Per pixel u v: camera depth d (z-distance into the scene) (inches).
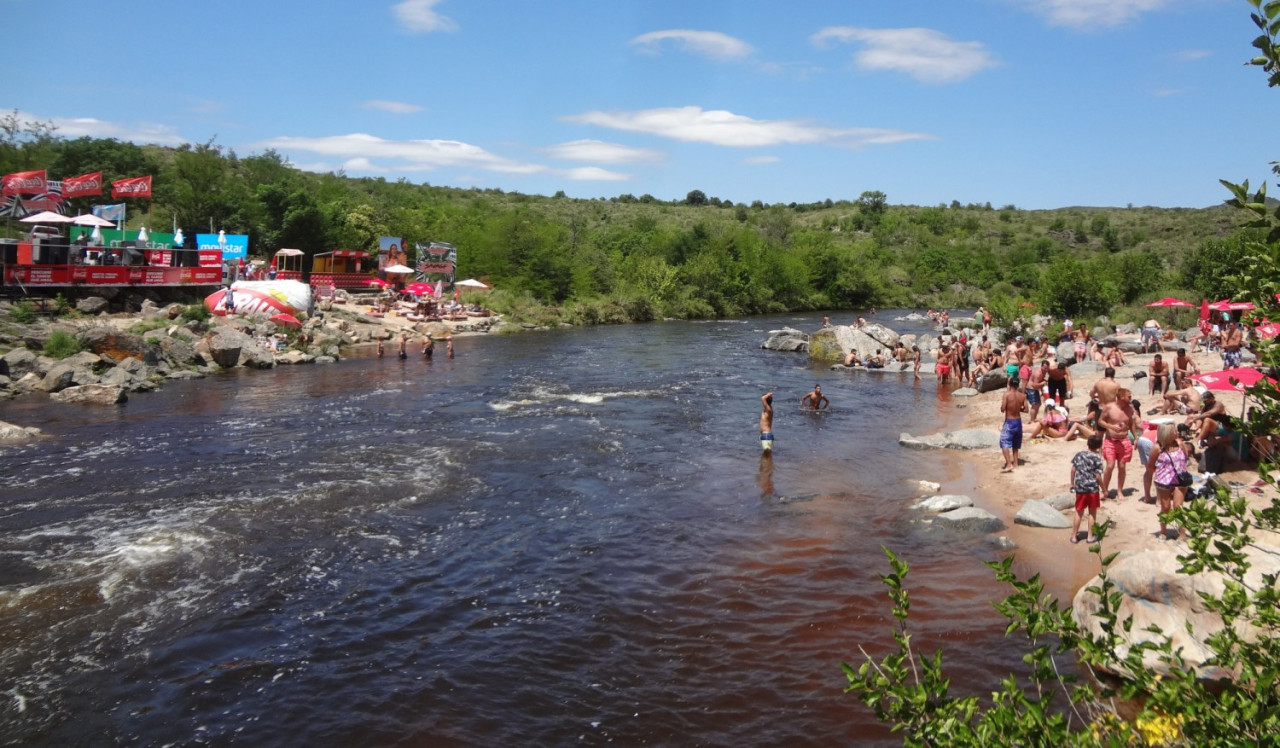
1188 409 713.0
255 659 383.9
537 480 675.4
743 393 1138.7
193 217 2327.8
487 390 1129.4
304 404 999.6
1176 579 339.3
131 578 465.4
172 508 583.5
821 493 647.8
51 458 715.4
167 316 1416.1
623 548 527.5
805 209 6200.8
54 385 1011.3
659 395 1106.7
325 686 362.6
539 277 2519.7
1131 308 1914.4
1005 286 3548.2
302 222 2388.0
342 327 1727.4
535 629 417.4
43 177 1568.7
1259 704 140.8
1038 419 895.7
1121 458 589.6
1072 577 467.5
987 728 150.7
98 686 359.6
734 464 738.8
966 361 1288.1
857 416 984.3
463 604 444.5
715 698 354.9
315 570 483.2
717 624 422.9
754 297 3014.3
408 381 1203.9
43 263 1416.1
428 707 347.6
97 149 2497.5
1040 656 165.9
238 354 1294.3
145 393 1054.4
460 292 2380.7
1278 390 146.6
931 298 3540.8
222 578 468.4
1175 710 149.3
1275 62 138.2
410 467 705.6
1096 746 156.1
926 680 164.6
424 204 3464.6
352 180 4318.4
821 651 394.0
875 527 566.6
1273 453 156.0
